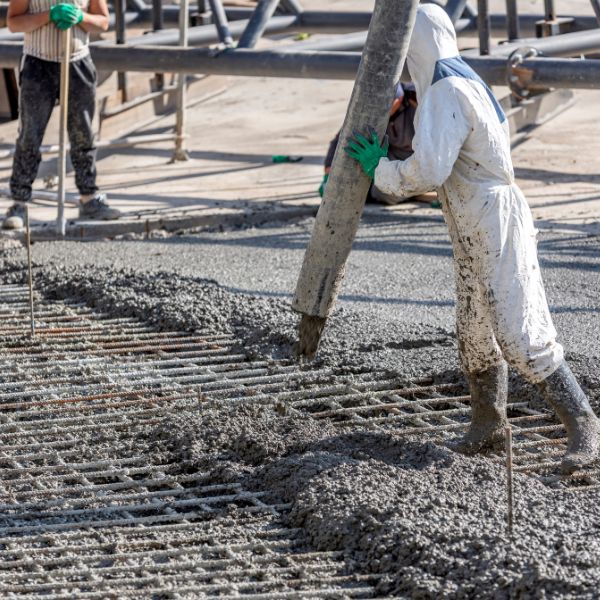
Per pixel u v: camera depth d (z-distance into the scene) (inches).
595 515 298.5
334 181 328.5
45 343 473.1
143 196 754.2
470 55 733.3
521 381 407.5
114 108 943.7
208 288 540.4
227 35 748.6
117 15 793.6
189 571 285.1
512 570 265.7
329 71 706.8
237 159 866.8
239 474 340.2
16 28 637.3
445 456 333.7
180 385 421.7
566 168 801.6
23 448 365.1
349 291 550.6
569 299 527.5
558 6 1309.1
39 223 685.3
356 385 413.7
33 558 292.0
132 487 338.3
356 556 289.0
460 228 316.2
